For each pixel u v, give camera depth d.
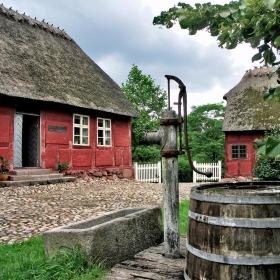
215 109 32.50
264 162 13.60
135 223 4.42
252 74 27.70
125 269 3.71
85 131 18.59
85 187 13.97
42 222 7.13
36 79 15.90
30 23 19.25
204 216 2.84
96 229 3.80
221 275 2.71
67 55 20.14
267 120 24.17
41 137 15.98
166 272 3.59
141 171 21.02
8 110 14.62
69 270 3.57
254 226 2.63
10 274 3.87
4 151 14.41
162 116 4.18
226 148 25.31
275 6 1.81
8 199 10.09
